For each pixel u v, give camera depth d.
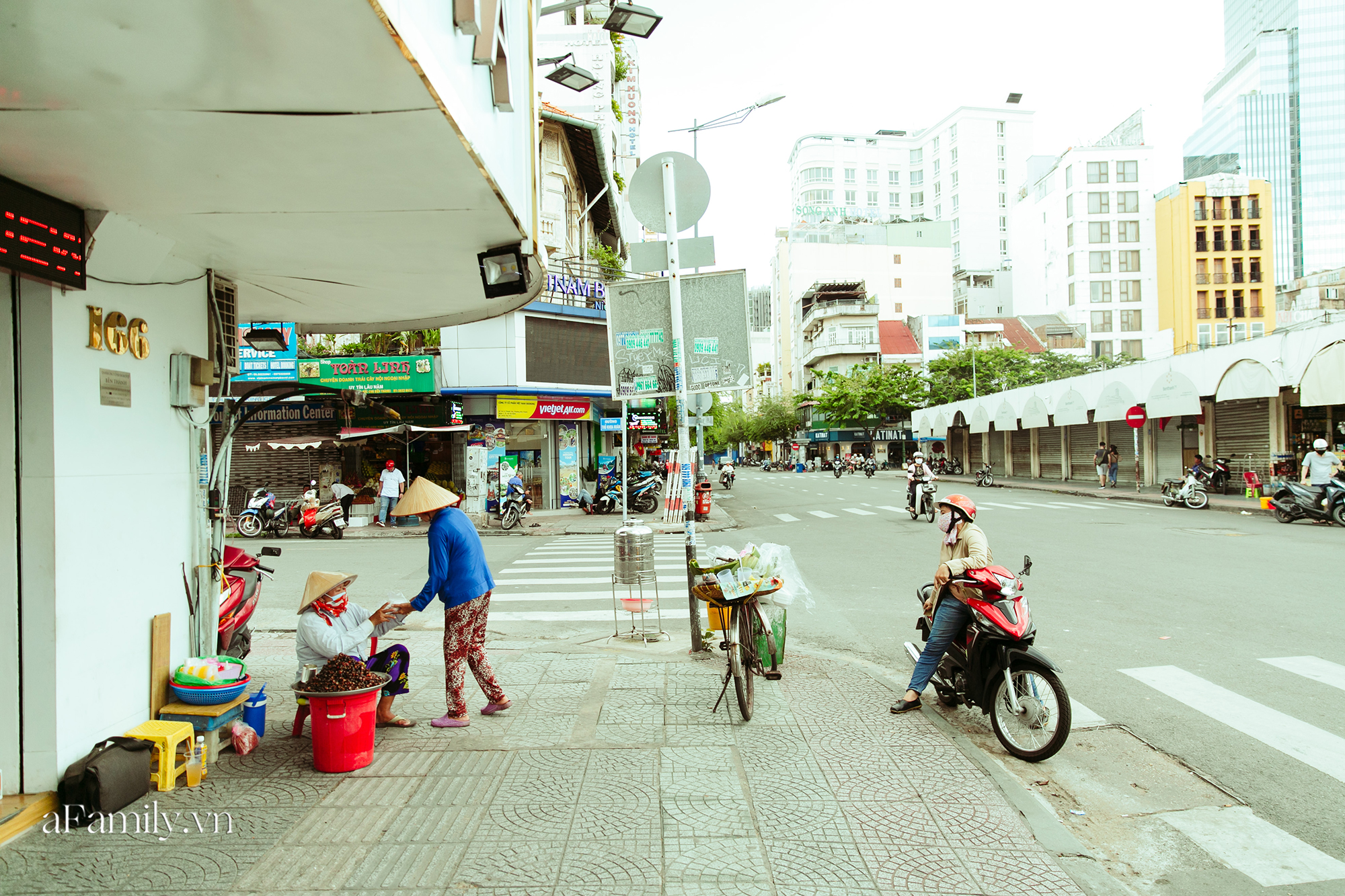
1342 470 15.17
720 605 5.18
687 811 3.61
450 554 4.83
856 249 76.06
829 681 5.74
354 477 20.98
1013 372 52.22
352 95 2.68
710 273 7.03
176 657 4.38
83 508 3.70
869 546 13.43
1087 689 5.51
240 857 3.19
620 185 31.12
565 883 2.99
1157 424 25.80
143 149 3.09
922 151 98.50
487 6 3.27
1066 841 3.37
